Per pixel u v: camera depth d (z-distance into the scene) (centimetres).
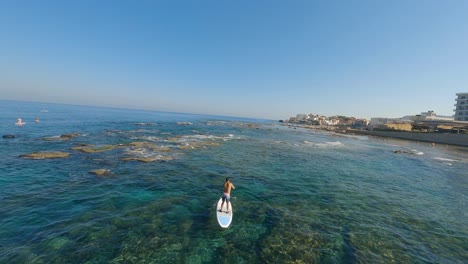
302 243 993
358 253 943
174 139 3956
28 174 1714
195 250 909
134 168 2019
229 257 880
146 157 2423
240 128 8675
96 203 1282
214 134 5572
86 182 1609
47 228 1002
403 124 10394
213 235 1022
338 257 908
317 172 2352
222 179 1883
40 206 1214
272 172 2234
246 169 2280
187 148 3159
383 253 955
